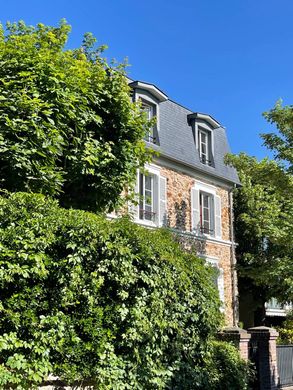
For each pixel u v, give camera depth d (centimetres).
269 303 2303
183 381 690
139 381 607
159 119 1695
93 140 819
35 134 688
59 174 733
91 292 559
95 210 856
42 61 769
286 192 1318
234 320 1827
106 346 566
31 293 513
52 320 516
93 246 561
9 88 725
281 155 1280
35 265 506
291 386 1084
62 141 730
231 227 1952
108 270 581
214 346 848
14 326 496
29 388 503
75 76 817
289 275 1302
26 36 845
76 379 546
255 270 1605
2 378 470
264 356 1012
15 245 502
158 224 1609
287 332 1667
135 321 593
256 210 1934
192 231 1745
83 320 552
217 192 1927
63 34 1062
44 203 568
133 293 609
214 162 1908
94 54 1244
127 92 955
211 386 759
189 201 1772
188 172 1789
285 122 1292
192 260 738
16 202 543
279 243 1294
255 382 1001
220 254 1861
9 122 665
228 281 1867
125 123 889
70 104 751
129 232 620
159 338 641
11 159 671
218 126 1962
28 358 502
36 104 699
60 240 546
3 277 481
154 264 638
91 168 806
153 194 1647
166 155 1661
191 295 705
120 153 865
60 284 537
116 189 855
